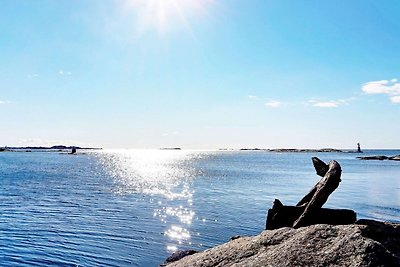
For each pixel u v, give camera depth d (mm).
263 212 33812
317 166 15438
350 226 10539
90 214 32594
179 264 11633
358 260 8719
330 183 13242
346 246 9320
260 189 54094
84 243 22172
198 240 23391
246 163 158375
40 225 27453
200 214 32656
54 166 123375
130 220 29703
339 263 8812
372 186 57781
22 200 41844
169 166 137125
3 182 64750
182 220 29797
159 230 25984
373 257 8742
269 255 9875
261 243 11039
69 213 33125
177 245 22109
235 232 25703
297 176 80500
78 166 126500
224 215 32188
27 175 81875
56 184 62375
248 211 34344
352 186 57688
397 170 101062
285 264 9188
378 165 131375
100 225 27578
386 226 10969
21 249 20641
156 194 48500
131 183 65625
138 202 40719
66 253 20016
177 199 43156
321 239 9977
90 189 54688
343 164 139500
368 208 35469
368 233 10234
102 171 102125
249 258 10273
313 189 14977
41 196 45594
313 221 13047
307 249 9617
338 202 39594
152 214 32594
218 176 81562
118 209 35562
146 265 18312
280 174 86938
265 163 157500
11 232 24906
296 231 11078
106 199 43250
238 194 47906
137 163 170500
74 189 54500
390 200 41281
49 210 34812
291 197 44688
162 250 20984
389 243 9906
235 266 9922
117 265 18219
